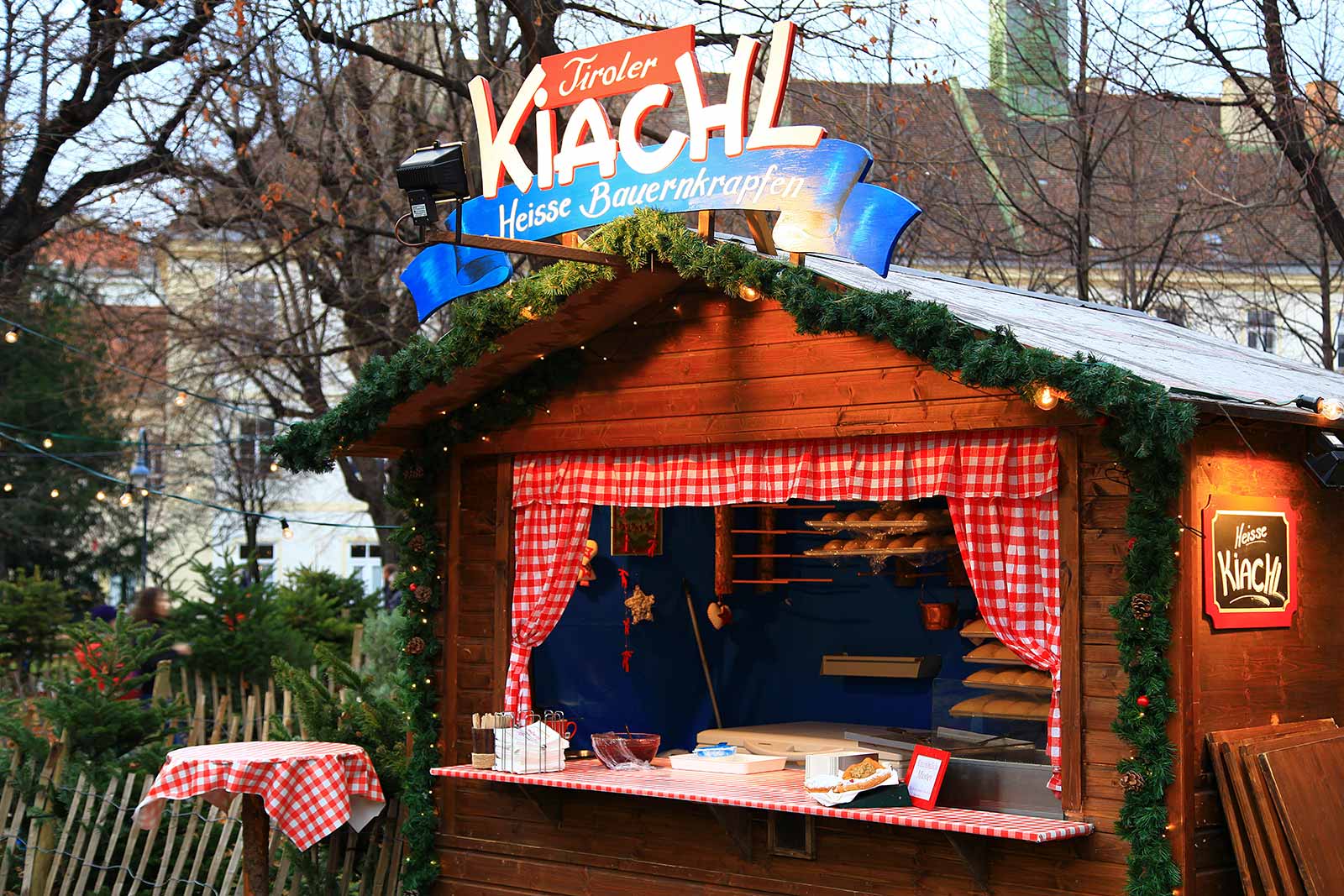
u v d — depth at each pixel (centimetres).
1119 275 1908
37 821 852
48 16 1434
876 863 658
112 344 2161
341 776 753
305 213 1583
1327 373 957
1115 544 594
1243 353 948
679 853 724
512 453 795
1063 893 599
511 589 796
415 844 812
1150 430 530
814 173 610
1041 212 1794
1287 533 639
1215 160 1666
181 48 1437
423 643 823
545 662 830
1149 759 573
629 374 740
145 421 2214
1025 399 600
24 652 1485
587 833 757
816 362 673
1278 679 631
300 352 1800
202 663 1129
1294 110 1377
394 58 1434
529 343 733
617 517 850
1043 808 611
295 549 3256
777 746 789
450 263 682
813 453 682
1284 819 578
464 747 813
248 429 2364
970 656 686
